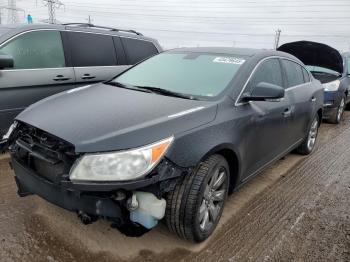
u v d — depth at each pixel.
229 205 3.64
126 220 2.49
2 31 4.61
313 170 4.90
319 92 5.40
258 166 3.78
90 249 2.75
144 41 6.44
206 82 3.44
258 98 3.24
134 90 3.48
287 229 3.26
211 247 2.90
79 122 2.58
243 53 3.92
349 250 3.00
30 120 2.74
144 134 2.44
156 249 2.81
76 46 5.27
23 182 2.78
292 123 4.38
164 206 2.49
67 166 2.39
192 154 2.58
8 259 2.57
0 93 4.33
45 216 3.15
